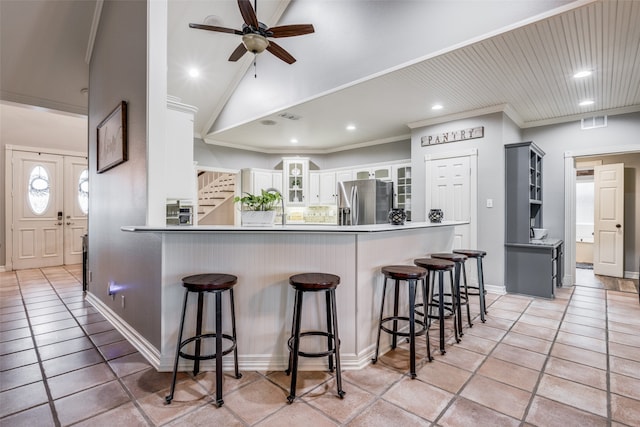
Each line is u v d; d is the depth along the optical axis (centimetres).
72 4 361
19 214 598
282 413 176
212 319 226
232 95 527
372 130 554
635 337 280
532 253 417
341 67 371
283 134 581
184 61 443
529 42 272
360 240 232
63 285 479
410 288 220
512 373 219
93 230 398
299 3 405
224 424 167
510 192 430
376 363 235
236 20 408
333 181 668
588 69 323
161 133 258
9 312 352
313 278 201
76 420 170
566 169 472
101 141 365
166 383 207
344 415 174
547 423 167
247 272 227
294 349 189
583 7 228
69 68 429
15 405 183
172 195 286
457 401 187
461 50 286
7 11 337
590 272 586
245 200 260
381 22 334
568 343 268
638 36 262
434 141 486
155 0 257
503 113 427
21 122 599
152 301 242
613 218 545
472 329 304
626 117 430
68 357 243
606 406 181
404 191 568
